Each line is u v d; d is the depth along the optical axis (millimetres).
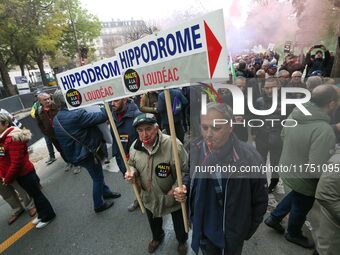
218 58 1323
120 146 2107
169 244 2643
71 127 2871
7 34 16406
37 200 3137
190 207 1765
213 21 1286
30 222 3375
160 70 1566
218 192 1548
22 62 21594
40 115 4246
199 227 1640
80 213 3420
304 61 6816
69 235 3002
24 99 13094
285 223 2717
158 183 2156
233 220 1526
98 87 2021
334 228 1654
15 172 2840
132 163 2254
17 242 3025
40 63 23891
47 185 4465
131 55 1691
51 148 5500
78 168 4953
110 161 5043
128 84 1789
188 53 1417
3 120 2799
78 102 2193
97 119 2932
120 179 4227
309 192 1995
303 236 2393
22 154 2857
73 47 26984
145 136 2004
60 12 18797
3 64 18578
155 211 2268
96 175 3197
